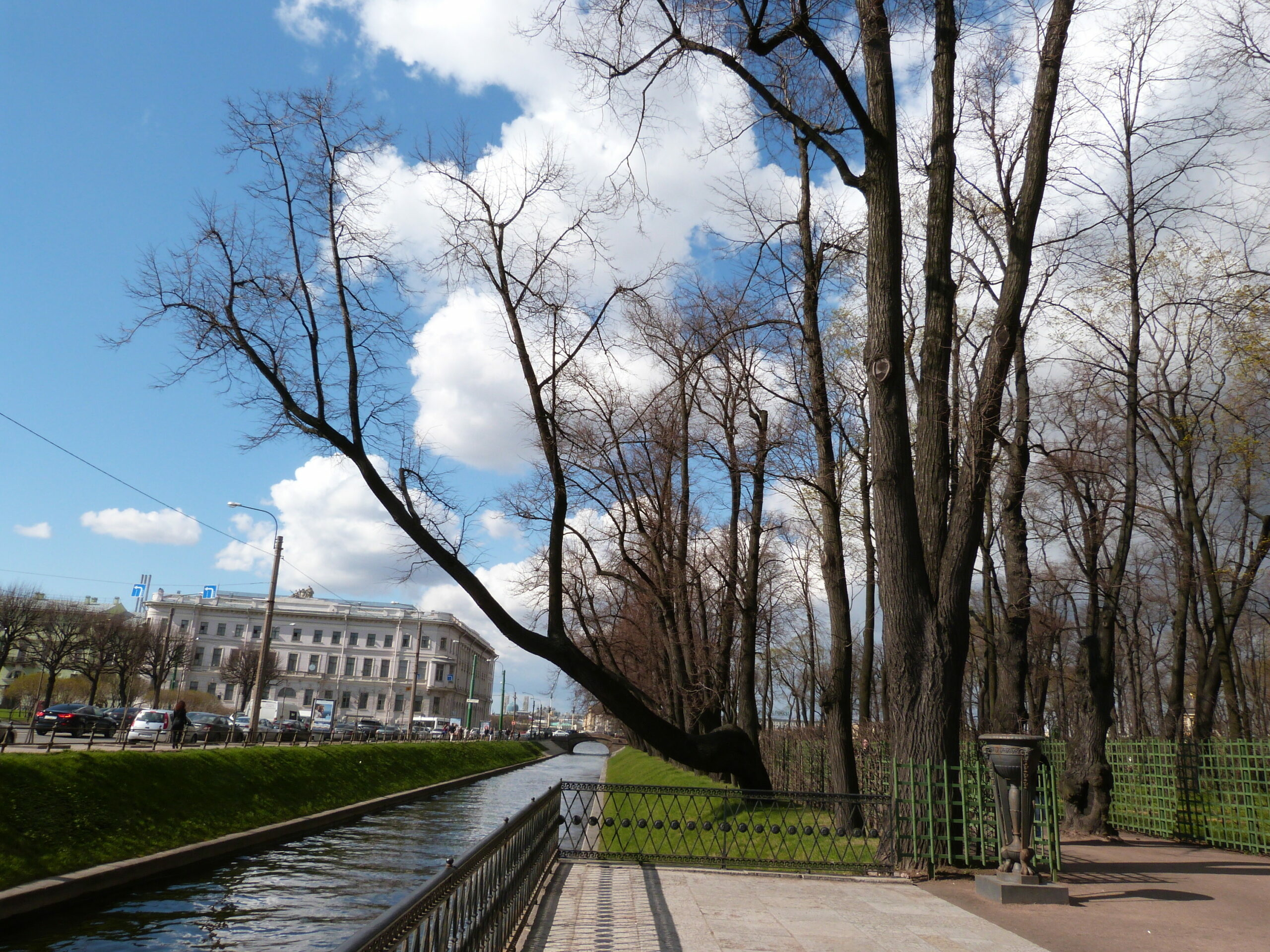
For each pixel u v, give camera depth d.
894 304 13.02
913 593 12.39
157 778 20.00
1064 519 24.23
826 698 16.66
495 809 37.88
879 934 8.02
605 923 8.16
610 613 34.78
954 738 12.09
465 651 134.25
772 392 17.80
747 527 25.09
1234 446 20.72
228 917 14.70
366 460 13.41
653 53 13.20
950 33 13.75
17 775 15.79
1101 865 13.05
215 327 13.32
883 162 13.14
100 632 70.88
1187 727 40.56
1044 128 13.52
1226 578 23.55
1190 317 23.39
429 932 4.06
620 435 23.27
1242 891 10.99
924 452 13.42
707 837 14.09
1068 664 36.44
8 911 12.66
